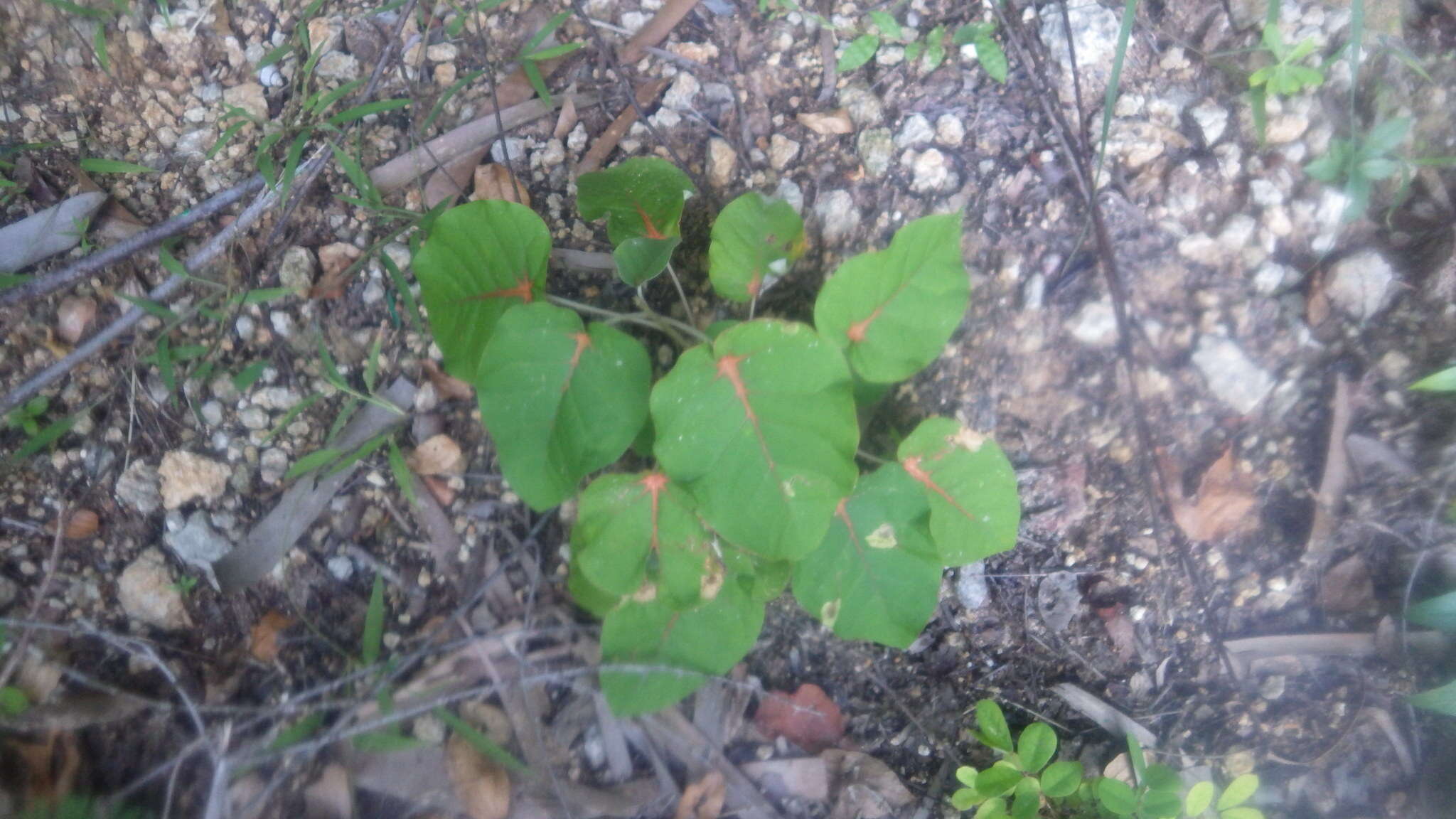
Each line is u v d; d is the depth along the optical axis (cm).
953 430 38
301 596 44
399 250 46
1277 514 44
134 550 44
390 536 45
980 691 45
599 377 37
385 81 48
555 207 47
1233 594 45
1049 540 45
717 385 36
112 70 48
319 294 46
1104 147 43
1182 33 47
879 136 46
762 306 46
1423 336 43
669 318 45
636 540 38
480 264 38
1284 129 45
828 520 35
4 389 44
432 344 46
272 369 45
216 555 44
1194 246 44
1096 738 44
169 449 44
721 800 43
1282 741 44
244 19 49
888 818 43
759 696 45
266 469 45
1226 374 43
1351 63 42
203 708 41
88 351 44
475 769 42
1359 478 43
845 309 37
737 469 36
